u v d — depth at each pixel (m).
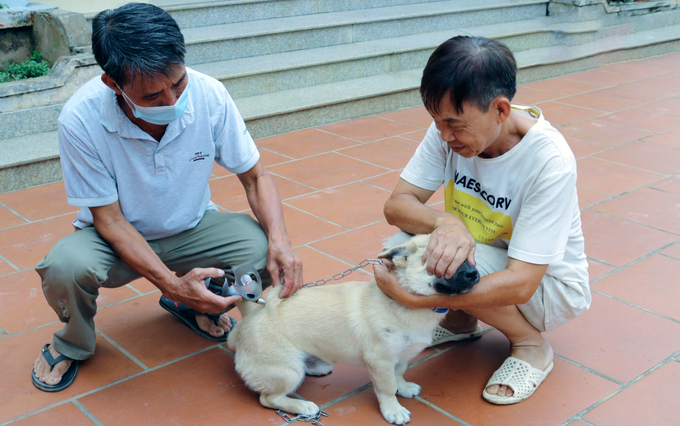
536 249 2.48
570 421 2.62
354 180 5.23
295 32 7.57
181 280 2.62
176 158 2.74
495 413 2.67
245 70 6.69
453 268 2.32
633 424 2.60
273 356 2.59
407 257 2.45
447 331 3.17
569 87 8.13
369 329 2.52
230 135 2.90
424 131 6.45
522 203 2.59
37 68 6.03
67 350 2.86
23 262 3.90
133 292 3.63
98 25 2.26
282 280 2.79
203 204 3.05
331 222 4.47
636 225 4.42
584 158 5.71
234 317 3.47
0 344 3.11
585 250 4.06
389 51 7.71
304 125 6.51
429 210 2.74
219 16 7.68
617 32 10.17
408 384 2.81
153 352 3.10
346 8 8.87
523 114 2.65
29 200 4.81
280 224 2.91
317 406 2.68
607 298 3.52
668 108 7.25
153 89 2.31
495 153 2.61
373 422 2.63
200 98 2.75
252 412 2.69
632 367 2.96
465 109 2.23
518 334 2.88
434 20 8.90
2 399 2.74
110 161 2.63
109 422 2.62
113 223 2.69
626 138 6.24
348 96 6.78
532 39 9.21
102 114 2.55
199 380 2.90
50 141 5.41
